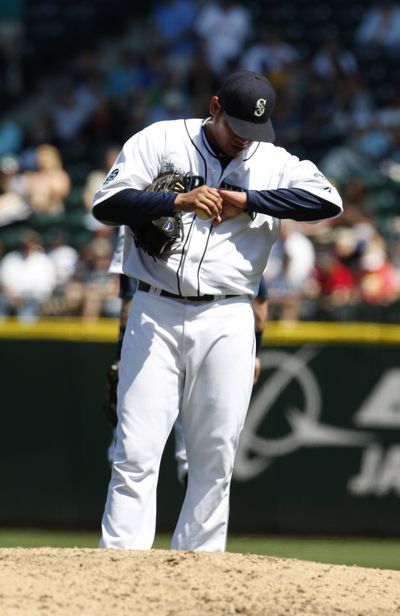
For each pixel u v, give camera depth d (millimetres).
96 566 13797
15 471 30234
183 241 15180
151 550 14820
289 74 44250
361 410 29516
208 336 15367
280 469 29609
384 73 47562
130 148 15438
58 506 29969
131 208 14922
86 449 29828
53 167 39438
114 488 15594
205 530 15828
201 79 46375
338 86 43625
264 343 29750
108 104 46875
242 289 15477
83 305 30297
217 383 15469
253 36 50281
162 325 15414
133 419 15461
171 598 12781
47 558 14289
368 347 29469
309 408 29609
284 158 15711
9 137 47844
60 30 57000
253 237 15469
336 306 29734
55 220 38719
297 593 13336
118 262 18141
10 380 30297
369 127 41094
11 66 56125
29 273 34062
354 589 13750
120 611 12266
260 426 29703
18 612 11906
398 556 26203
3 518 30328
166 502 29359
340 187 37375
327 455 29594
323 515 29531
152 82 48188
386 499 29391
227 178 15375
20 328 30234
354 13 50531
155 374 15406
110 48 55875
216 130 15281
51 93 55406
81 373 29891
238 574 13836
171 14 50562
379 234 35406
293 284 31453
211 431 15602
